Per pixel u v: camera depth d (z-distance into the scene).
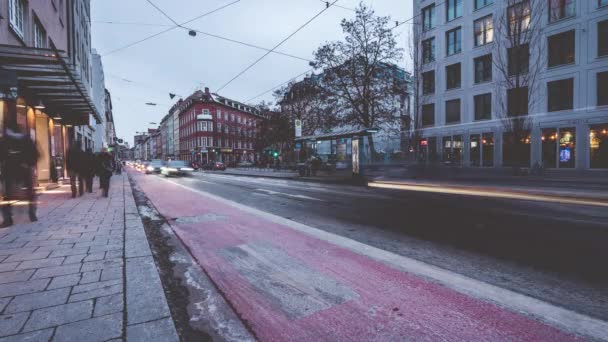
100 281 2.85
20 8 9.73
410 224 5.69
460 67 26.00
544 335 2.11
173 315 2.46
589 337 2.08
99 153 10.00
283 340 2.09
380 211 7.09
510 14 19.55
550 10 20.67
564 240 4.50
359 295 2.76
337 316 2.40
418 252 4.03
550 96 20.66
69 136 17.89
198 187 14.27
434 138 27.53
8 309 2.29
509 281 3.07
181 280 3.20
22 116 9.82
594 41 18.81
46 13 12.19
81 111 13.76
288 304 2.62
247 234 5.01
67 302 2.43
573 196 8.23
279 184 16.02
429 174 19.69
